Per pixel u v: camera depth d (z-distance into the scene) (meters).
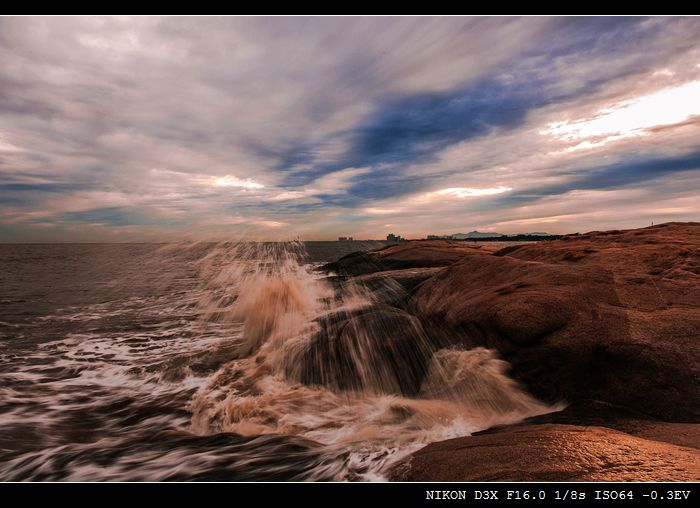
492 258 6.11
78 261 41.19
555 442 2.42
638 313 3.91
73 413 4.56
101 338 8.39
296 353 5.59
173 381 5.66
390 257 15.31
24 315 11.17
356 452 2.86
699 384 3.22
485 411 3.76
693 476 1.92
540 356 3.87
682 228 6.86
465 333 4.65
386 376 4.78
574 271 4.90
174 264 31.73
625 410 3.28
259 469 2.70
